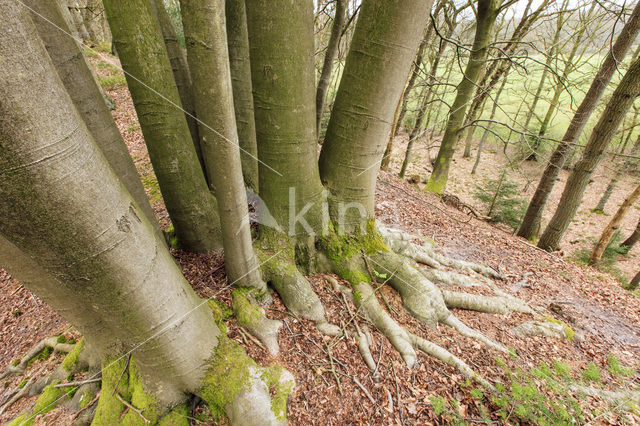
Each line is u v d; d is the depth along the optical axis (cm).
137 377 200
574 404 262
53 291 138
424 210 685
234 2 287
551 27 1048
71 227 99
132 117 892
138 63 229
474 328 341
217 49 140
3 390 243
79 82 188
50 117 83
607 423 257
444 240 556
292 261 311
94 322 163
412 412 236
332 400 232
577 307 443
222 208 211
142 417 192
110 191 111
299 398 227
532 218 809
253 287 280
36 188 85
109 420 194
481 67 837
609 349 364
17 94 73
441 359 282
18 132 76
